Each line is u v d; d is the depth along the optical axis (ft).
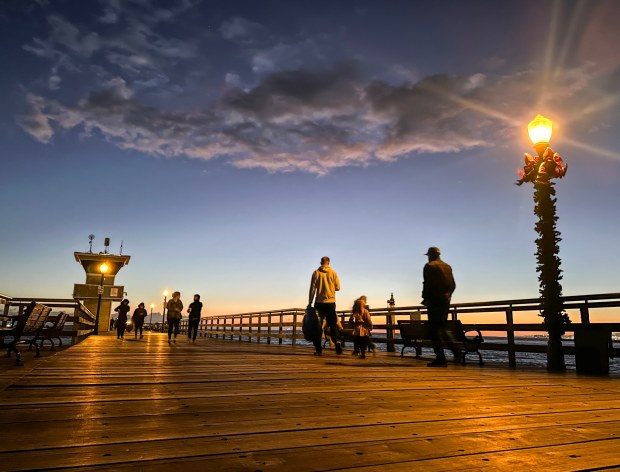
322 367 19.83
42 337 27.58
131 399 10.43
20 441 6.59
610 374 20.47
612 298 20.62
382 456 6.33
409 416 9.18
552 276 23.47
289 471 5.58
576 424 8.78
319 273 28.27
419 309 33.40
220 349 33.37
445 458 6.32
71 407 9.34
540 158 25.03
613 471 5.93
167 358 22.98
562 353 22.62
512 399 11.82
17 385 12.47
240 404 10.10
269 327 48.88
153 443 6.68
